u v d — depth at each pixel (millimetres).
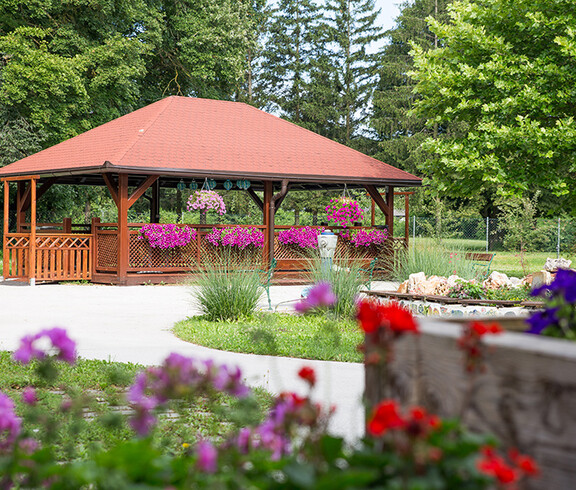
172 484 1864
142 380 2221
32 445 2623
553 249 31047
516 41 19203
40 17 27250
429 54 20594
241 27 32500
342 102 52750
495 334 2031
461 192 20641
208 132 20109
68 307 12547
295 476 1676
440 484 1537
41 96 24953
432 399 2119
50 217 29734
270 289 16844
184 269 18125
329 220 19688
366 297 11742
